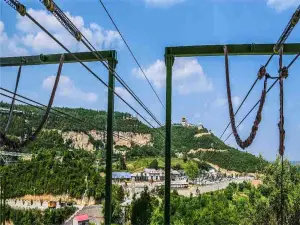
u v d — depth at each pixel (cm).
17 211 14775
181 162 19888
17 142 1129
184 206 10494
